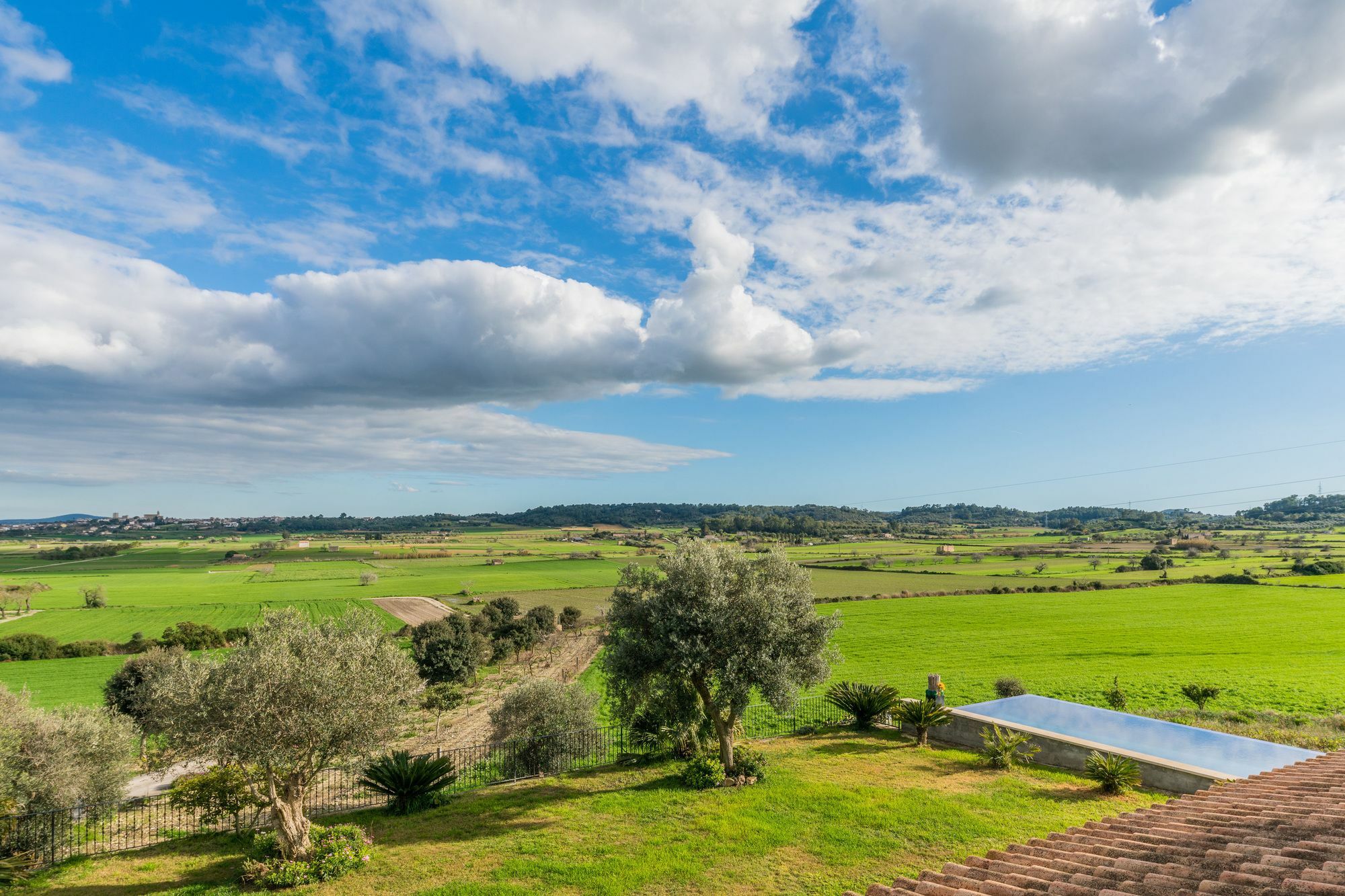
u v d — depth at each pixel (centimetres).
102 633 9775
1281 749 1892
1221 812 1020
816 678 2183
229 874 1583
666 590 2173
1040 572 14025
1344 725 2777
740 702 2039
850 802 1772
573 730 2731
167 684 1584
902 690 5141
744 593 2105
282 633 1681
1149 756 1852
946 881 867
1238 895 647
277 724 1523
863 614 9875
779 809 1755
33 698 6050
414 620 10881
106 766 2350
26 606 12306
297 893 1416
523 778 2320
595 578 15875
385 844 1694
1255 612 8869
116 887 1529
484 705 5462
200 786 1947
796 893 1287
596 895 1323
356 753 1667
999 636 7931
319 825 1809
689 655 2016
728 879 1367
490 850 1597
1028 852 944
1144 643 7106
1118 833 981
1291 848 752
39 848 1819
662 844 1567
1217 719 2827
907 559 16488
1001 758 2048
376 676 1711
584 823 1747
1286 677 5197
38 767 2028
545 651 8662
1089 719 2258
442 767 2055
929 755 2239
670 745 2453
